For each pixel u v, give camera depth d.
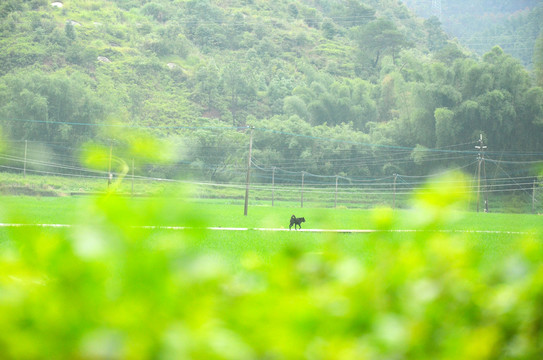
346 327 1.38
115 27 145.88
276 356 1.23
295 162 93.88
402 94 95.38
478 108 86.69
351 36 186.75
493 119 87.56
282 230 23.02
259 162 92.50
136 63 128.25
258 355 1.22
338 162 94.88
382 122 111.94
